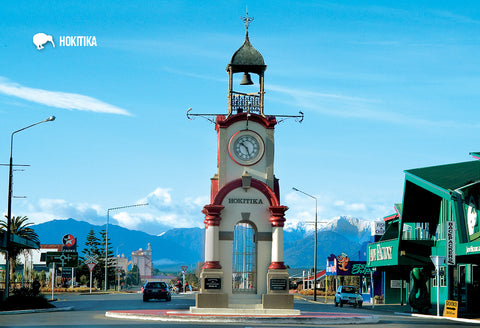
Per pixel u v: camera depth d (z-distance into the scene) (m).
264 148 33.47
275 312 32.00
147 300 57.00
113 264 133.88
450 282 48.19
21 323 28.98
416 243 51.44
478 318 39.31
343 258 72.81
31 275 99.62
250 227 33.91
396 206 58.78
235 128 33.50
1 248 52.12
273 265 32.50
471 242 40.59
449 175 46.22
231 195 32.94
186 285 100.06
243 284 33.56
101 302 54.94
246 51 33.81
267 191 33.00
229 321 29.67
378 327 28.94
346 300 57.50
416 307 47.03
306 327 27.75
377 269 61.84
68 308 43.66
